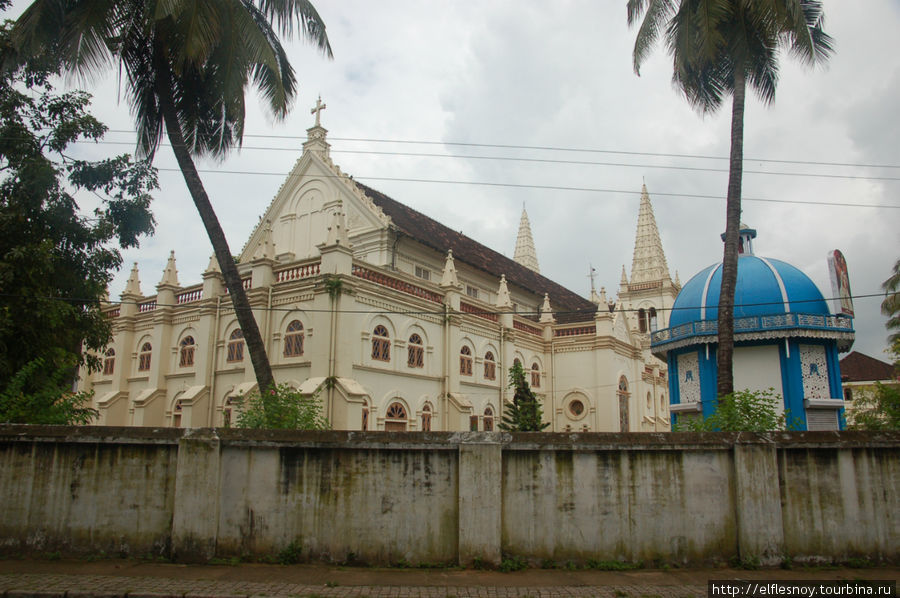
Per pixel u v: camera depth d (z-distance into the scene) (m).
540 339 35.94
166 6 13.34
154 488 10.11
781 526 9.81
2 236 16.19
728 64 17.67
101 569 9.31
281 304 23.84
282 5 16.45
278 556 9.72
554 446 9.99
